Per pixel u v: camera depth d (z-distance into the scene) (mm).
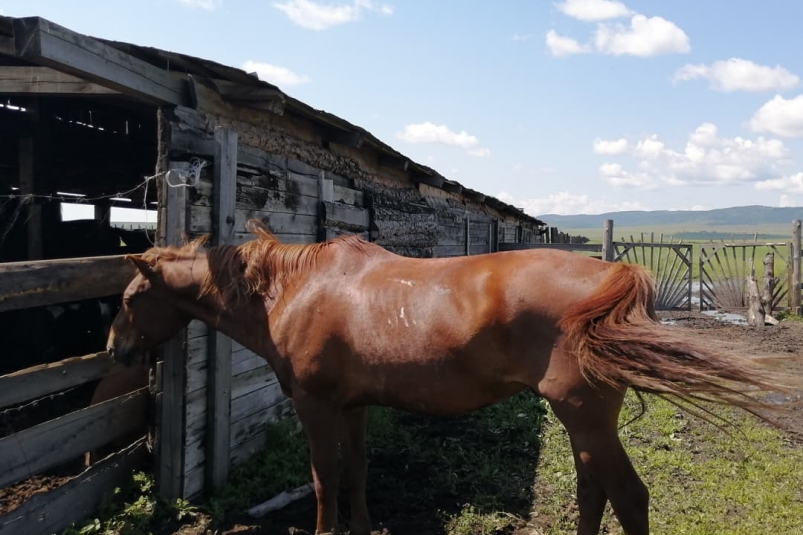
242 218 4445
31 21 2887
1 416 5082
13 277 2945
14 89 4215
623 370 2561
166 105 3975
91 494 3598
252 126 4988
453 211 11328
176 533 3646
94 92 4105
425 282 2998
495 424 5711
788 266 14930
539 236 24234
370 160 7430
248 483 4312
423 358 2908
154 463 3906
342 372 3188
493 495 4211
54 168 7445
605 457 2658
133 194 8180
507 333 2764
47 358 6812
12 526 3068
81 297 3410
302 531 3736
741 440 5297
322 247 3447
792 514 3834
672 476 4500
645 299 2719
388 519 3918
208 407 4141
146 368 4465
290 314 3311
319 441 3283
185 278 3629
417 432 5566
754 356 2545
